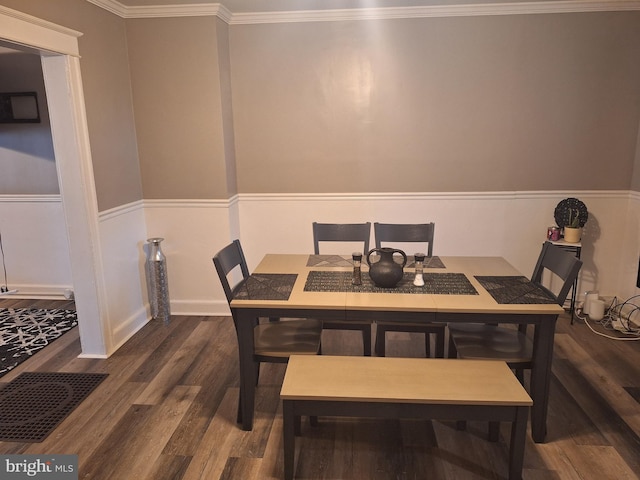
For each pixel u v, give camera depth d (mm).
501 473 2072
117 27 3363
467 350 2295
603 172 3758
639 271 3502
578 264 2113
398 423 2445
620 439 2289
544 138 3730
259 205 4012
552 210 3854
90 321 3152
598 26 3510
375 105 3768
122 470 2104
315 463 2143
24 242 4195
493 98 3691
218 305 3898
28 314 3941
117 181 3371
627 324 3604
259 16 3646
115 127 3344
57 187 4059
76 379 2889
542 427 2238
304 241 4055
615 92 3609
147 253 3758
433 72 3682
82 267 3074
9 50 3791
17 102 3891
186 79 3523
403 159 3850
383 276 2311
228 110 3730
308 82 3762
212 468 2115
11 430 2391
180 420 2469
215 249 3797
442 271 2621
